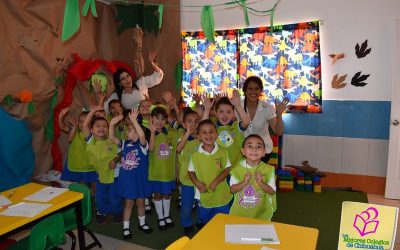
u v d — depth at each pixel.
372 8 3.56
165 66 4.38
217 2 4.14
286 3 3.86
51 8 3.36
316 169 3.88
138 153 2.67
